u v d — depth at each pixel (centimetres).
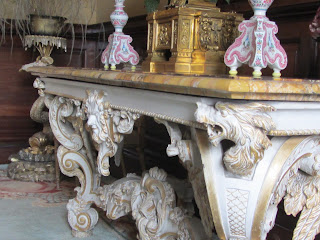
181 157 135
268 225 124
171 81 116
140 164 320
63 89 224
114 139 176
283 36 206
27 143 412
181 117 127
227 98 107
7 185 328
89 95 187
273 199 121
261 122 104
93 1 413
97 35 411
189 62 178
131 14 350
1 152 402
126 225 249
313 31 154
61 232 236
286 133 112
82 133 219
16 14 367
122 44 205
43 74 238
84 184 229
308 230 140
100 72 161
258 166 115
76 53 418
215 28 176
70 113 223
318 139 124
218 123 105
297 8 193
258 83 100
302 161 127
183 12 177
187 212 176
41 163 349
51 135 364
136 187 192
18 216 259
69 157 227
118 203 200
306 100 109
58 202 289
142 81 130
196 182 142
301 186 136
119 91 163
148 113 145
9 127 407
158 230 174
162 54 202
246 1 220
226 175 117
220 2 240
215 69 174
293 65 202
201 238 165
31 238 226
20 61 407
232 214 116
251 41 122
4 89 404
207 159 118
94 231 240
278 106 108
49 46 353
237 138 105
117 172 357
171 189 176
